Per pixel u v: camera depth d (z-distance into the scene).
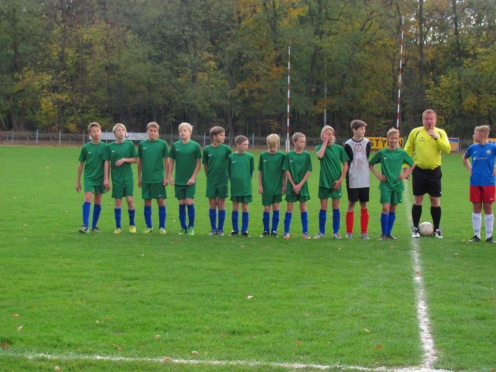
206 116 55.25
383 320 5.21
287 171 9.66
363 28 51.44
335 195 9.70
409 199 16.16
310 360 4.32
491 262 7.69
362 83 53.06
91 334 4.85
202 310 5.50
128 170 10.12
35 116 55.56
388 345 4.61
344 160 9.59
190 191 9.97
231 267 7.30
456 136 53.34
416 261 7.72
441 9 51.41
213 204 9.99
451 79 48.94
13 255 7.96
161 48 52.41
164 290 6.20
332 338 4.76
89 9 54.75
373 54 51.41
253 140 48.12
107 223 11.51
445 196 16.77
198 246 8.77
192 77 51.66
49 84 51.28
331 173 9.66
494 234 10.28
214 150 9.83
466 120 53.09
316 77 54.19
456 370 4.17
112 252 8.22
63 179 20.72
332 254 8.20
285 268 7.27
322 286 6.38
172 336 4.81
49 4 53.38
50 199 15.11
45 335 4.80
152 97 54.34
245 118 57.81
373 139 43.81
